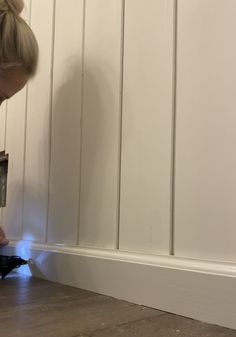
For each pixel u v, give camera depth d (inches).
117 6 33.6
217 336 21.5
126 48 32.4
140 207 29.9
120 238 31.4
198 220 25.7
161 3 29.7
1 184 49.1
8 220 47.1
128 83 31.8
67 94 38.5
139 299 28.0
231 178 24.0
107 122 33.5
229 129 24.3
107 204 32.9
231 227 23.8
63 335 21.5
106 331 22.2
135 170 30.5
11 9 32.1
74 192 36.7
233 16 24.8
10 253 44.3
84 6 37.3
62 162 38.6
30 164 43.6
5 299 29.6
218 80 25.3
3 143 49.5
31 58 32.9
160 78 29.2
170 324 23.5
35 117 43.3
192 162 26.4
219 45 25.5
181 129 27.3
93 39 35.9
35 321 24.0
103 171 33.5
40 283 36.1
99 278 31.6
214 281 23.6
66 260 35.5
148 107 29.9
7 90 32.9
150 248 28.9
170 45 28.7
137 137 30.6
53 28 41.3
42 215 40.9
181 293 25.3
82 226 35.4
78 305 27.8
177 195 27.2
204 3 26.6
